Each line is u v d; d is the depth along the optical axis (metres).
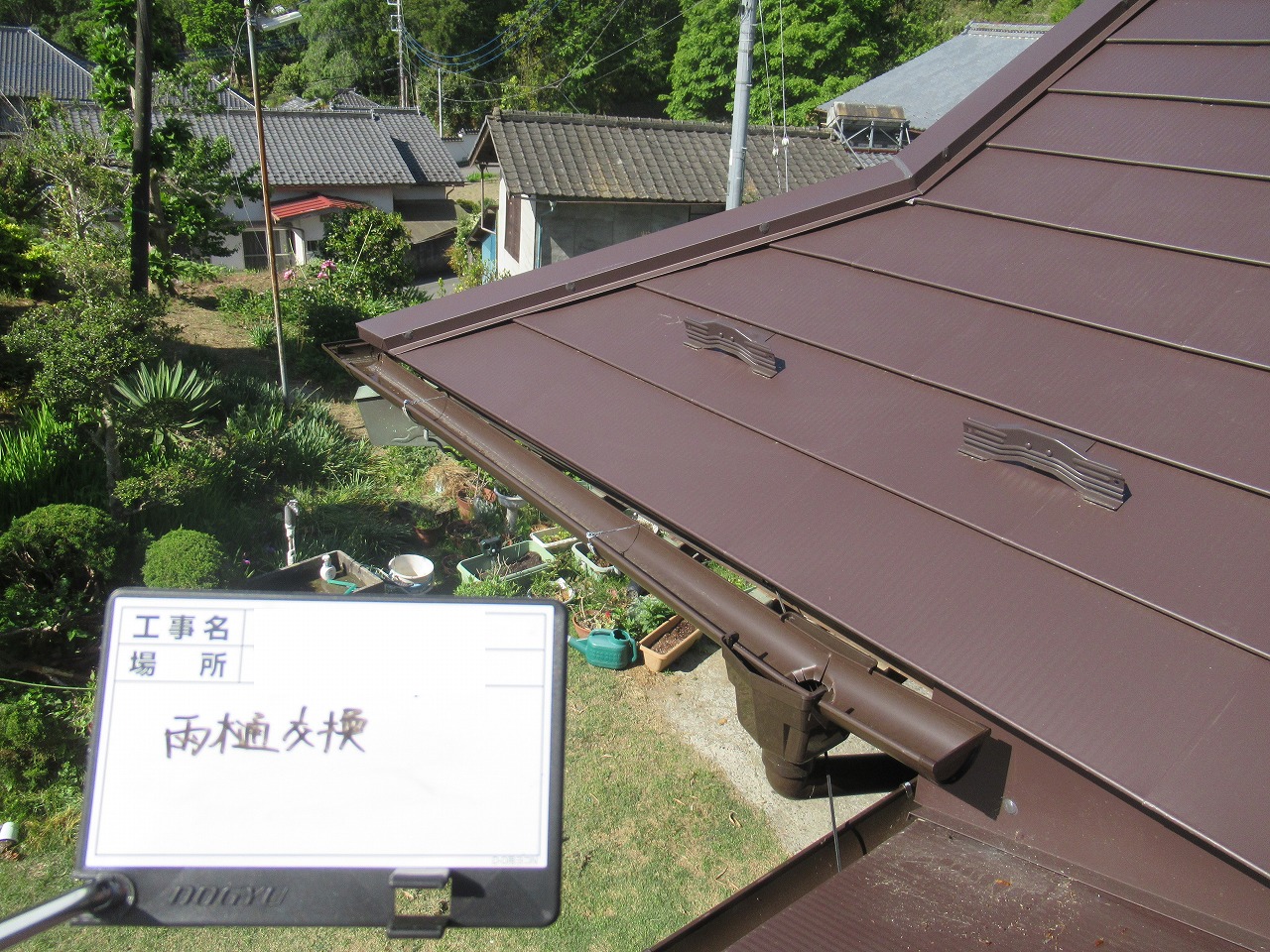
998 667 1.75
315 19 37.75
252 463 8.91
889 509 2.19
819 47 25.00
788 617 2.16
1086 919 1.67
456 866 1.02
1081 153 3.29
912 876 1.81
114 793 1.02
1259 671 1.67
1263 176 2.89
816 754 2.18
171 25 31.02
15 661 6.03
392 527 8.54
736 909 1.86
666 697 6.81
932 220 3.28
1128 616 1.82
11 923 0.90
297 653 1.06
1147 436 2.21
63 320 7.39
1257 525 1.96
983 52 18.59
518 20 35.62
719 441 2.55
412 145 24.73
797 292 3.14
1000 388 2.47
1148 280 2.69
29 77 30.11
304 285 15.08
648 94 36.41
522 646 1.08
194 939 4.82
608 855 5.46
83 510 6.45
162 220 13.83
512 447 2.93
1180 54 3.57
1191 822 1.44
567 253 13.74
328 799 1.03
